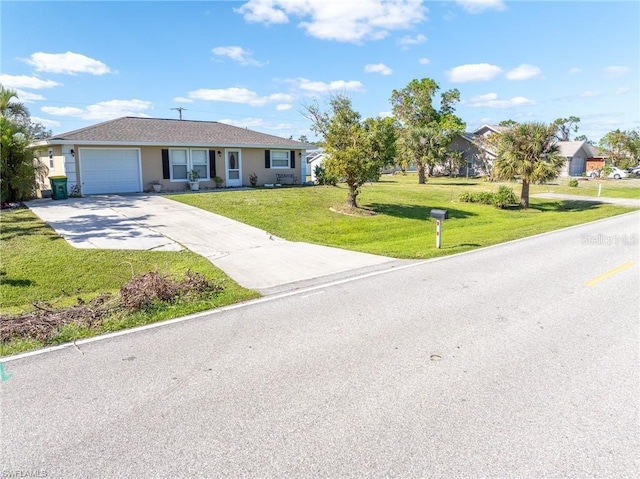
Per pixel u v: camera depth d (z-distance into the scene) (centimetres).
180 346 500
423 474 287
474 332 539
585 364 448
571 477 285
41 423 346
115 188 2031
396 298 686
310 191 2214
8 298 743
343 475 286
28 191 1670
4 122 1634
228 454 307
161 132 2269
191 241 1137
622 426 340
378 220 1602
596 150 5712
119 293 673
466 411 361
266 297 696
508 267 902
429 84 5094
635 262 941
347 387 403
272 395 389
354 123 1622
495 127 4922
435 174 4906
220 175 2377
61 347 498
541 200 2706
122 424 344
